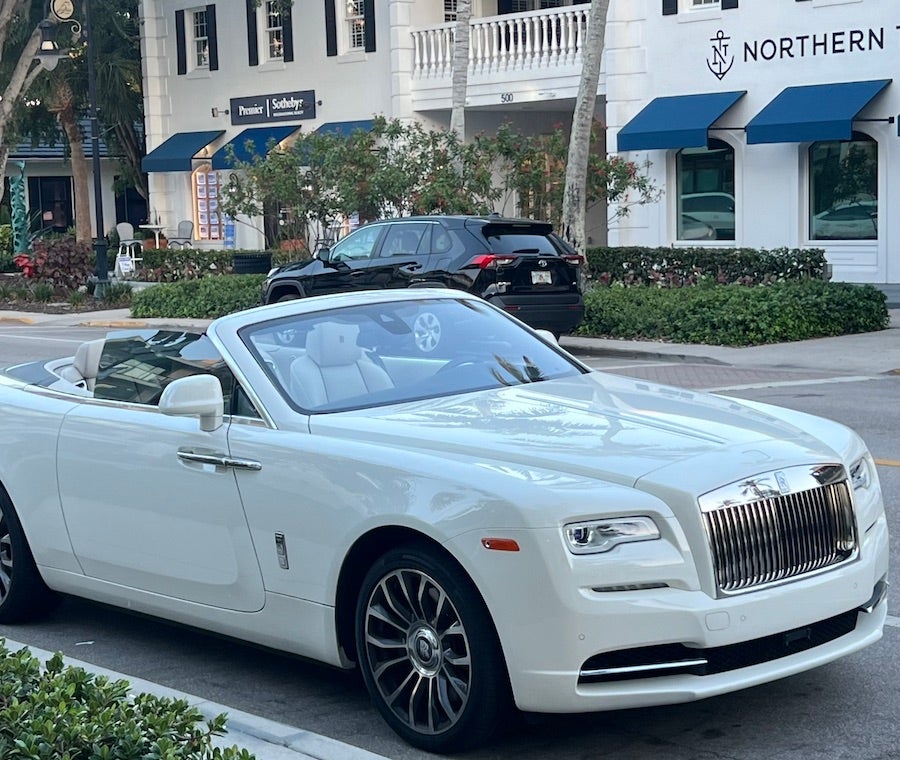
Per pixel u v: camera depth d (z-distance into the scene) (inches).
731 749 190.9
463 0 964.6
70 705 147.6
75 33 1232.8
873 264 1017.5
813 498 191.8
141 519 231.3
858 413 497.0
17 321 1122.0
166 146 1573.6
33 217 1781.5
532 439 197.0
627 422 206.1
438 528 182.7
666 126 1078.4
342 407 221.0
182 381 216.8
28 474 253.3
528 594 174.6
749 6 1061.1
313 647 207.0
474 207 935.0
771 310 756.0
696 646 177.6
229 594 218.5
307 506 201.9
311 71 1432.1
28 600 264.2
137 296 1111.6
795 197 1048.2
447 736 187.8
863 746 190.5
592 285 926.4
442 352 240.8
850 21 1007.0
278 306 242.4
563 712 177.2
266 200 1019.9
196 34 1577.3
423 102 1312.7
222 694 222.7
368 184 953.5
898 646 232.5
